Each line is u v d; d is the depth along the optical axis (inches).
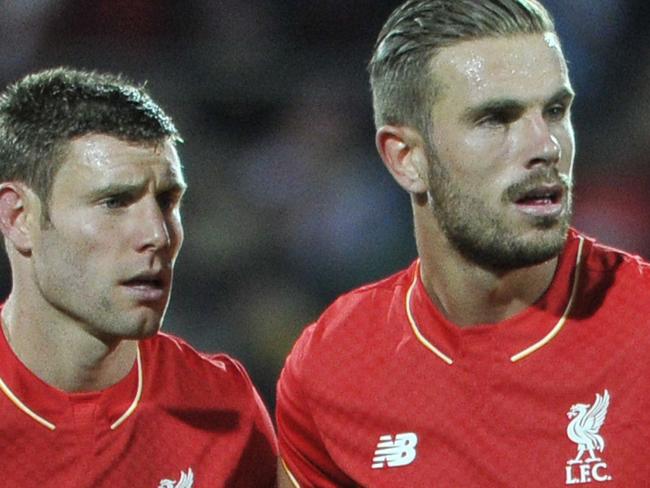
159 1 1074.1
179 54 1055.6
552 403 361.1
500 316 370.0
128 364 398.9
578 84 1066.1
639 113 1055.0
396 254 991.6
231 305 962.7
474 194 345.7
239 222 994.7
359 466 381.7
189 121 1027.3
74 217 365.7
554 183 339.0
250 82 1048.8
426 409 374.3
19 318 389.4
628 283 366.6
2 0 1071.0
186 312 950.4
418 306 383.6
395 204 1007.6
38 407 390.0
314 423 394.3
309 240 998.4
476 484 364.5
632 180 1032.8
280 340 953.5
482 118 343.0
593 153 1045.8
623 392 355.9
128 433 395.2
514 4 346.0
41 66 1043.9
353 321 395.9
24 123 371.6
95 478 390.0
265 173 1019.3
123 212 367.2
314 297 981.2
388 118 366.6
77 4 1067.3
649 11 1090.7
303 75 1061.8
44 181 367.9
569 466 355.3
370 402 381.7
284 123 1043.9
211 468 401.7
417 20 354.6
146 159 366.3
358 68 1067.9
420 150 361.7
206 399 408.2
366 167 1025.5
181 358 412.5
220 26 1074.1
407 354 381.1
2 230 379.9
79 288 369.1
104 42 1055.0
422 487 370.0
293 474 409.4
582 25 1085.1
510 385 365.4
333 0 1086.4
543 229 340.5
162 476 396.5
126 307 368.8
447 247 364.5
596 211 1019.3
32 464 390.3
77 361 385.1
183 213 987.9
